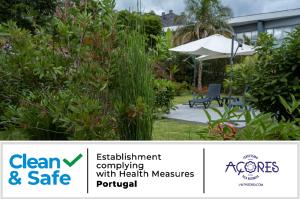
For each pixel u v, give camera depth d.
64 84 2.71
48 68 2.53
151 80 2.67
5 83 2.77
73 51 2.66
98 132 2.33
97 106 2.32
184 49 13.66
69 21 2.77
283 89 4.24
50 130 2.49
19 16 8.21
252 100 4.19
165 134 5.90
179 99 18.03
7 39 2.80
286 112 4.25
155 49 2.95
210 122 2.20
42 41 2.78
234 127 2.20
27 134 2.51
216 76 26.66
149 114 2.58
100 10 2.80
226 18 30.06
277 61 4.41
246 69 4.70
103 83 2.44
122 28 2.73
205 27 29.67
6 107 2.80
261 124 2.09
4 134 2.51
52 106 2.45
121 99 2.56
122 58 2.60
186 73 25.45
